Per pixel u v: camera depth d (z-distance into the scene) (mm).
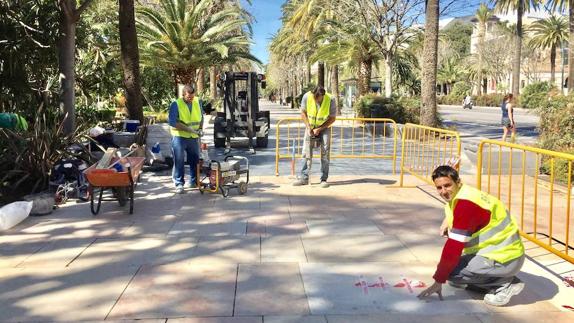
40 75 12586
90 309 3869
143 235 5801
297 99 51656
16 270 4699
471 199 3803
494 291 3996
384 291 4211
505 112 16531
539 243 4883
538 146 10781
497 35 67188
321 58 27906
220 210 6969
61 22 10297
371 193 8133
